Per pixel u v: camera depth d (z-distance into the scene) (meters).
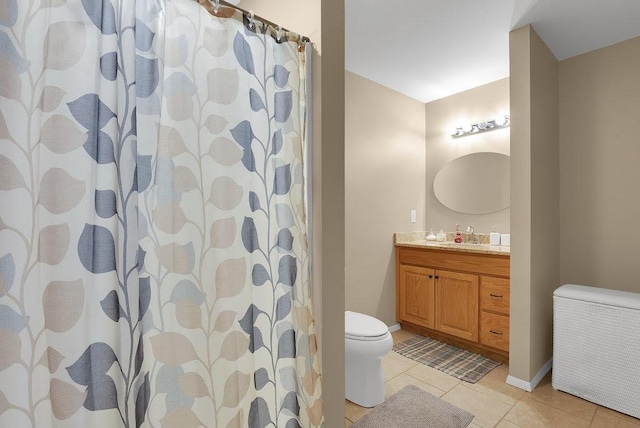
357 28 2.14
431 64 2.67
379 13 1.97
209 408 0.94
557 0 1.83
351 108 2.82
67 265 0.73
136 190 0.84
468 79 2.96
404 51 2.46
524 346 2.11
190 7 0.97
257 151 1.13
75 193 0.74
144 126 0.87
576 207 2.49
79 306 0.74
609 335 1.90
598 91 2.39
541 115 2.25
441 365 2.47
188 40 0.96
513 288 2.16
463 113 3.22
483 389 2.12
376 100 3.03
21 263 0.66
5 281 0.64
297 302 1.21
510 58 2.17
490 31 2.18
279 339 1.18
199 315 0.94
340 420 1.40
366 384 1.96
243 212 1.07
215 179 1.00
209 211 0.98
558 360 2.11
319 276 1.31
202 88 0.98
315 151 1.31
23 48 0.68
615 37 2.24
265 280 1.14
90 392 0.74
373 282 3.02
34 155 0.68
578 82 2.48
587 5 1.88
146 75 0.87
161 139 0.90
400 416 1.83
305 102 1.28
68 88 0.74
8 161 0.65
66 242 0.73
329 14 1.33
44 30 0.71
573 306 2.05
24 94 0.67
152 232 0.88
